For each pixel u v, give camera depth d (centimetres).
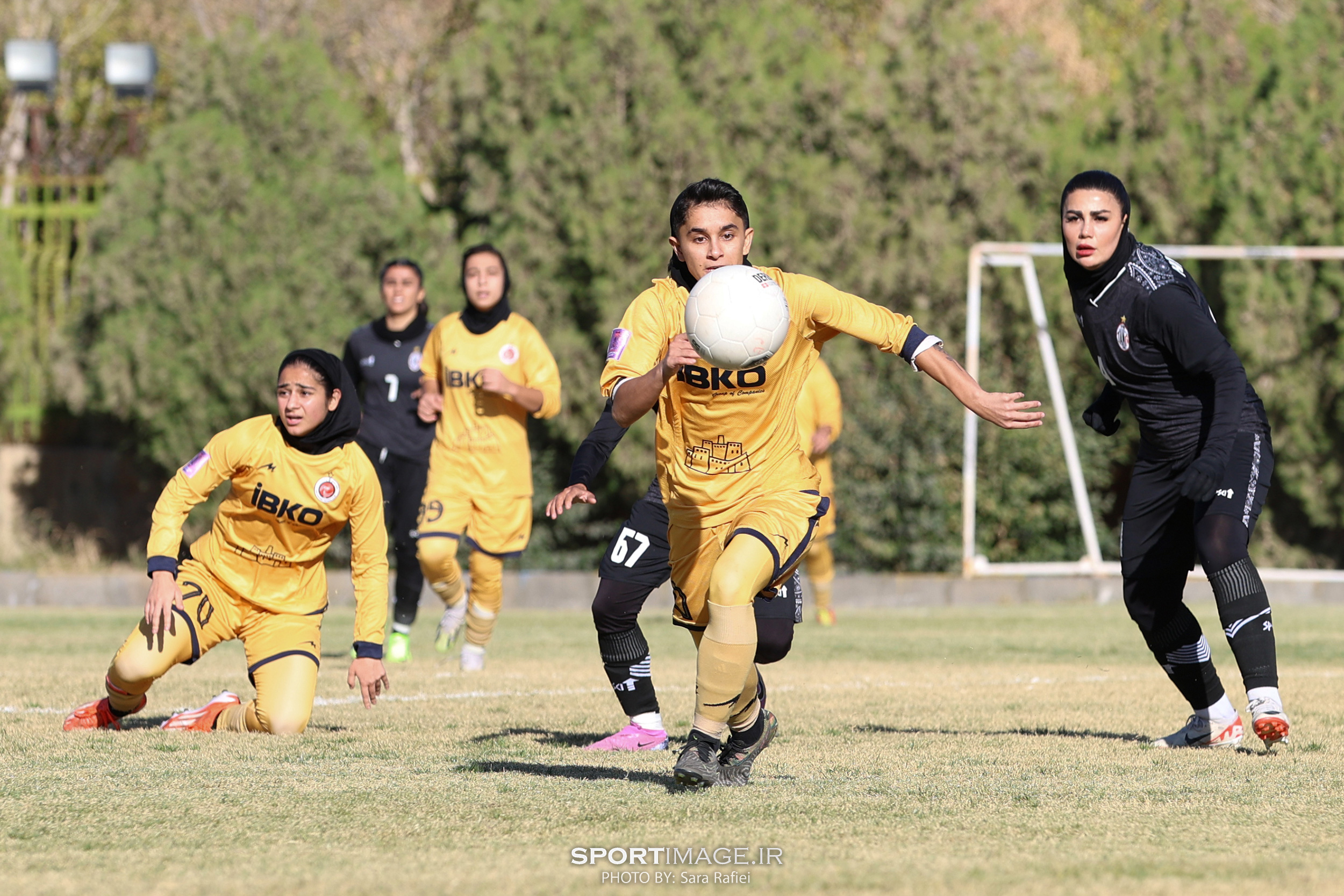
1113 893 1122
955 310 5800
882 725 2203
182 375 5603
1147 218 5856
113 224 5738
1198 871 1196
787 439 1559
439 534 3250
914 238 5769
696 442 1538
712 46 5722
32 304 6381
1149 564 1977
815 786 1616
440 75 5928
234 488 2098
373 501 2092
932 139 5812
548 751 1930
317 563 2155
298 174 5750
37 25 9312
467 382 3250
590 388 5628
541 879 1173
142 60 6481
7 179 7356
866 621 4619
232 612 2136
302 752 1895
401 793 1566
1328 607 5203
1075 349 5838
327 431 2066
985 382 5800
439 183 6544
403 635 3466
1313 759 1839
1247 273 5584
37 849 1295
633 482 5738
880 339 1541
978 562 5334
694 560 1588
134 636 2092
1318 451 5644
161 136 5775
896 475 5716
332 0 9456
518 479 3256
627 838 1335
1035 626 4425
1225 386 1809
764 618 1616
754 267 1542
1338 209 5541
